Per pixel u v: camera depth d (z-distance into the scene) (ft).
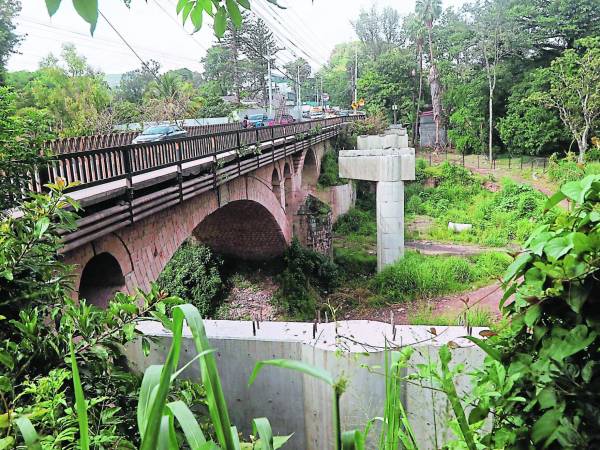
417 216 112.06
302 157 86.99
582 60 108.27
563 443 5.97
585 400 6.11
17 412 7.47
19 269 11.27
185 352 18.51
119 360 18.65
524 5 142.61
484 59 153.07
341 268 86.99
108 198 24.31
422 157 155.12
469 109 154.81
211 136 41.75
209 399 3.90
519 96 138.41
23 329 9.98
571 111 114.01
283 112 170.30
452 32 172.55
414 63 180.34
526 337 7.28
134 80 184.65
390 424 5.60
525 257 7.16
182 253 78.69
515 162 136.77
